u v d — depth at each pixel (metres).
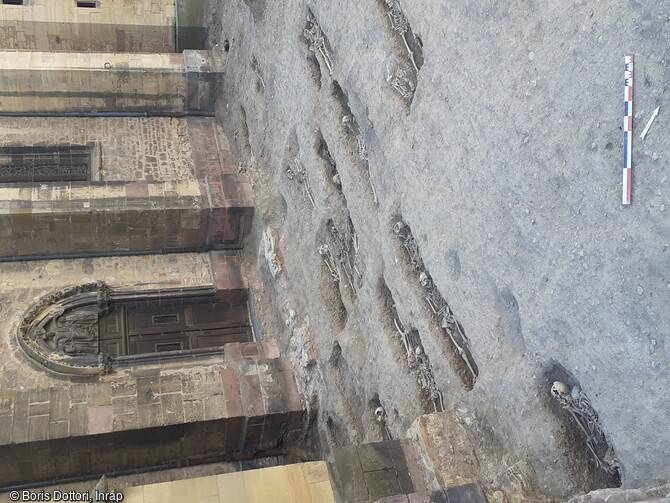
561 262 4.75
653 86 3.87
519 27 5.02
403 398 7.43
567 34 4.52
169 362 11.16
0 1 15.41
